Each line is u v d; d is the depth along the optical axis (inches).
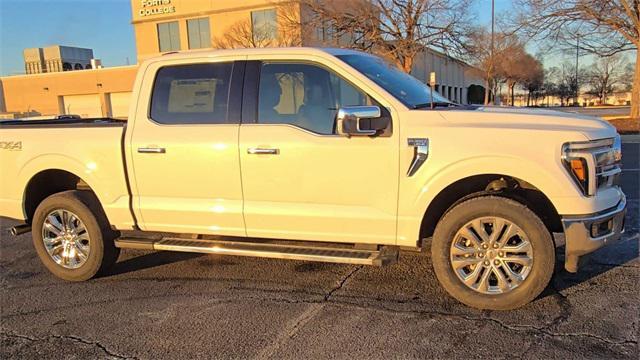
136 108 182.4
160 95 180.7
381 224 157.2
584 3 826.2
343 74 161.3
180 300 168.6
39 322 155.8
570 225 142.3
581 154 141.9
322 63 164.4
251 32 1397.6
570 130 143.6
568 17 852.6
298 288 175.2
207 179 171.9
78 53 2500.0
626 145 588.4
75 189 209.9
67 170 187.9
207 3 1704.0
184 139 172.9
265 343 136.3
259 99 169.5
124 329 148.4
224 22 1691.7
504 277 150.2
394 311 153.6
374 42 999.6
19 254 231.5
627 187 330.0
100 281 190.7
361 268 193.2
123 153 179.9
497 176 153.3
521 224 145.5
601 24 847.7
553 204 143.0
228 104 171.8
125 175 181.3
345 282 179.3
